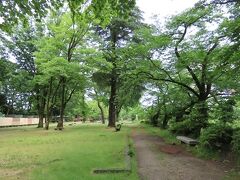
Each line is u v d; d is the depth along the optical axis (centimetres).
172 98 2352
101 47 3139
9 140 2064
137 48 2038
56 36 3059
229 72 1220
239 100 1708
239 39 1102
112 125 3625
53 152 1419
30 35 3784
